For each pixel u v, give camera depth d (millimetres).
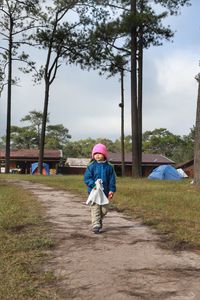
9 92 42812
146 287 5488
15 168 65875
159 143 93938
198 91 19656
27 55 41812
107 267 6254
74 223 9273
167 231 8586
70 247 7293
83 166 65750
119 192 15336
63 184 19641
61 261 6500
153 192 15562
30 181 22766
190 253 7047
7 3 41250
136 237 8094
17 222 9141
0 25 41812
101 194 8375
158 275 5941
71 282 5633
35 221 9289
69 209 11250
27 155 65938
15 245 7203
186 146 91500
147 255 6895
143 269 6184
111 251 7094
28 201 12602
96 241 7734
